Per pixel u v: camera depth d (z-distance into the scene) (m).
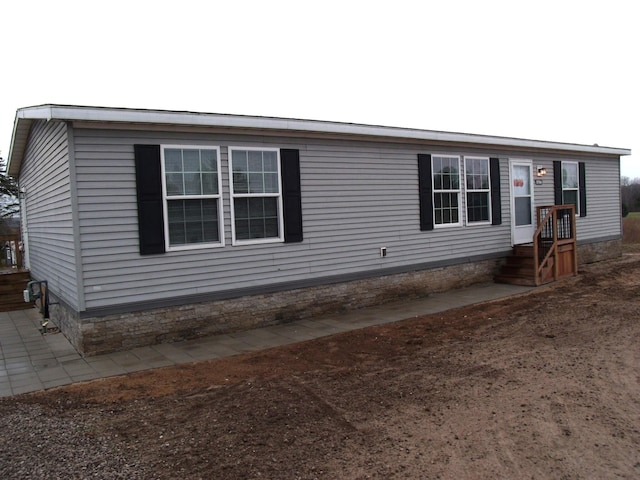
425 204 11.15
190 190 7.92
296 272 9.12
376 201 10.27
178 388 5.81
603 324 8.12
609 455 3.94
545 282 12.17
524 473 3.72
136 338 7.54
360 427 4.59
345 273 9.83
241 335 8.23
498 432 4.41
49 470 3.86
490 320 8.81
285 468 3.86
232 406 5.16
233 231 8.34
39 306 10.61
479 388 5.52
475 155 12.27
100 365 6.77
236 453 4.11
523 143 13.05
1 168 30.12
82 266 7.10
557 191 14.55
